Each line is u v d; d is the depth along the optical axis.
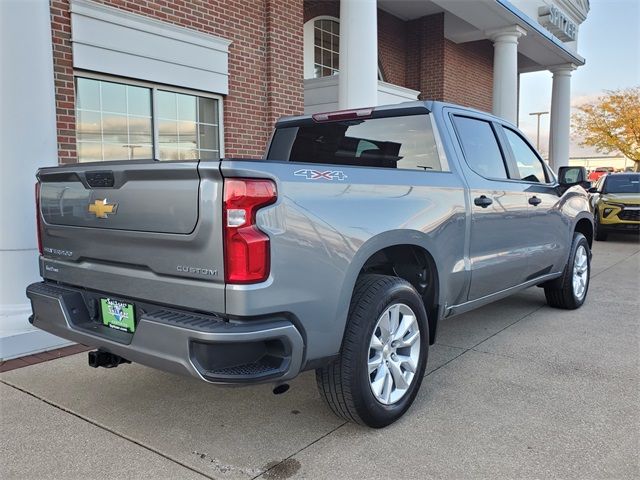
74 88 5.73
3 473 2.78
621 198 12.67
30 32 4.47
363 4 7.64
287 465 2.83
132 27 6.13
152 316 2.63
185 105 6.95
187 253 2.56
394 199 3.27
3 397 3.70
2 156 4.44
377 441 3.07
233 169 2.41
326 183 2.84
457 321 5.55
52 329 3.24
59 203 3.21
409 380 3.36
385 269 3.86
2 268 4.50
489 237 4.22
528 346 4.72
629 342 4.83
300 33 8.17
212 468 2.81
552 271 5.47
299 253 2.62
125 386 3.89
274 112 7.82
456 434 3.14
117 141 6.29
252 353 2.60
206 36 6.92
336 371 2.98
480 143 4.40
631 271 8.60
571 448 2.97
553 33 15.37
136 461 2.89
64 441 3.11
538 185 5.03
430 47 13.03
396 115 4.13
